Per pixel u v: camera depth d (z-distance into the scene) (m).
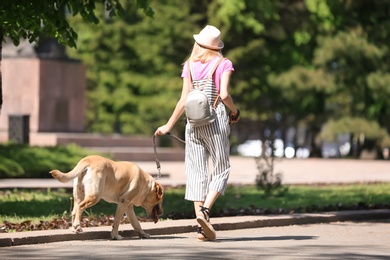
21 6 12.98
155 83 51.16
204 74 10.69
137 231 10.93
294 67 49.00
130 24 52.41
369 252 9.53
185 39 50.31
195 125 10.51
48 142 30.47
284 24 48.75
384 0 48.91
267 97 52.03
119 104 51.25
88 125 52.66
